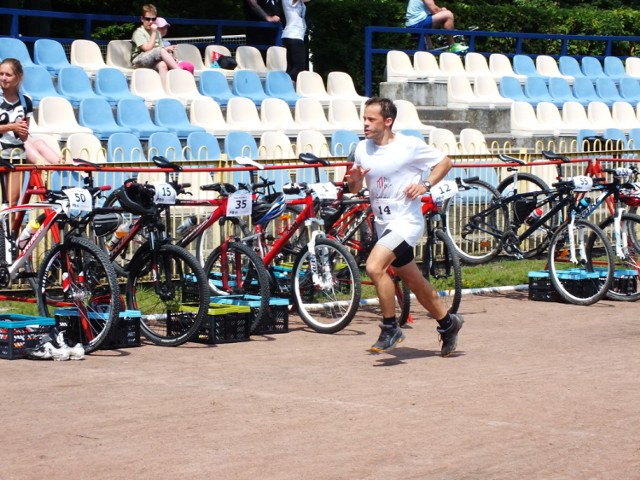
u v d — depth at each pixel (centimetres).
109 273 1093
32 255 1296
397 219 1070
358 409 869
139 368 1038
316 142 1947
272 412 859
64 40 2372
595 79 2844
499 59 2758
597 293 1460
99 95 2039
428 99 2473
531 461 732
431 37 2884
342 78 2438
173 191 1163
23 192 1305
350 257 1227
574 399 906
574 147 2395
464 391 935
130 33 3147
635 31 3362
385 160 1060
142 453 748
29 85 1948
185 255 1144
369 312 1395
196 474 703
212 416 848
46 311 1148
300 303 1261
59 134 1786
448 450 755
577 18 3241
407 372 1020
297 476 699
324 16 2791
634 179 1811
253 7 2573
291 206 1365
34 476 699
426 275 1322
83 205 1112
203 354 1114
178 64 2238
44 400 899
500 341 1194
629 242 1517
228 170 1341
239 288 1254
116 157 1705
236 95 2241
